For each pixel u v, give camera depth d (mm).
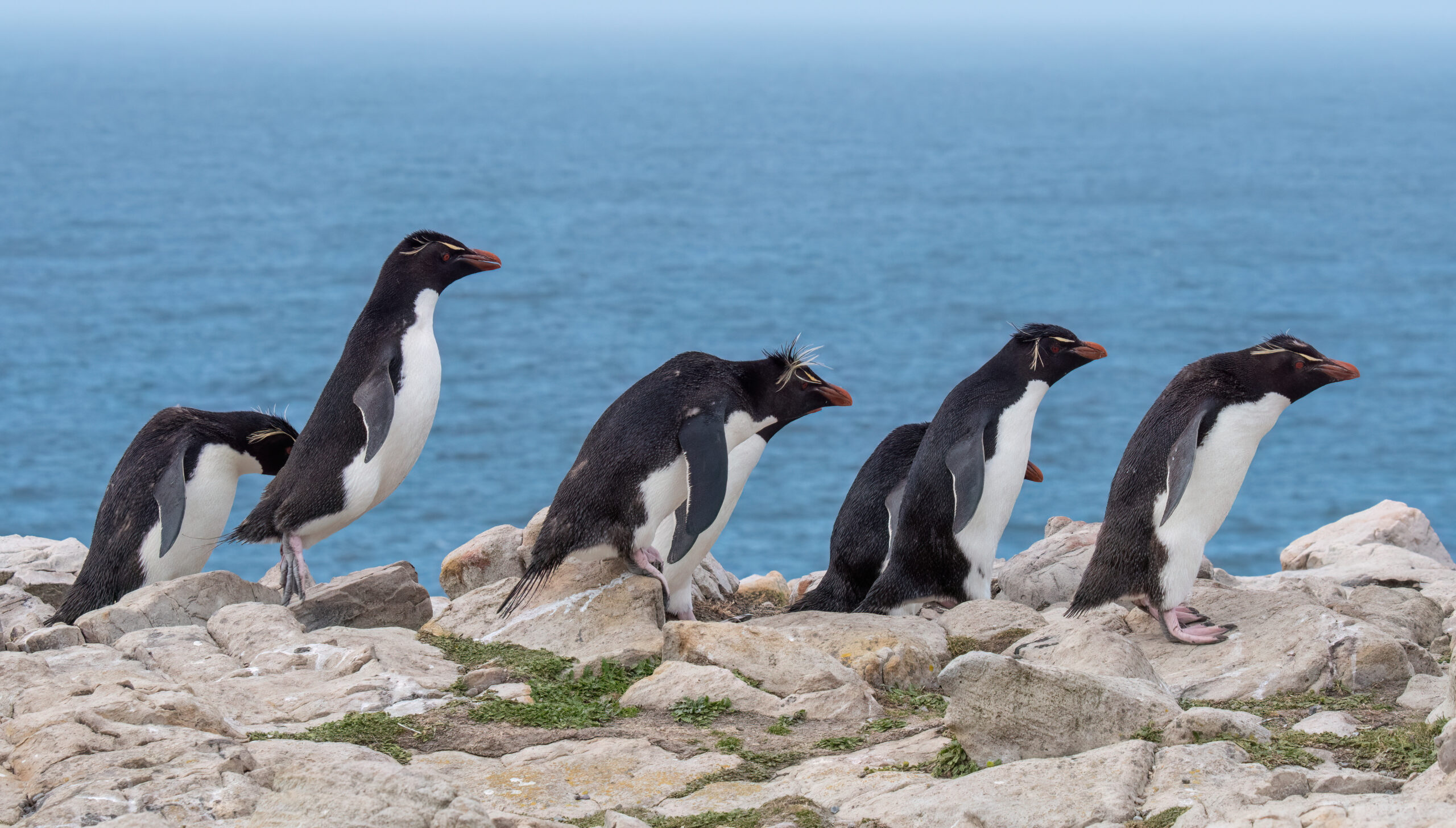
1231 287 155125
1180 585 12609
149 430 15266
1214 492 12555
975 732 9320
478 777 9438
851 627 12648
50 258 166875
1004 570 16875
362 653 11766
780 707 10703
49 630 12664
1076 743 9273
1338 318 133500
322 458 14594
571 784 9297
